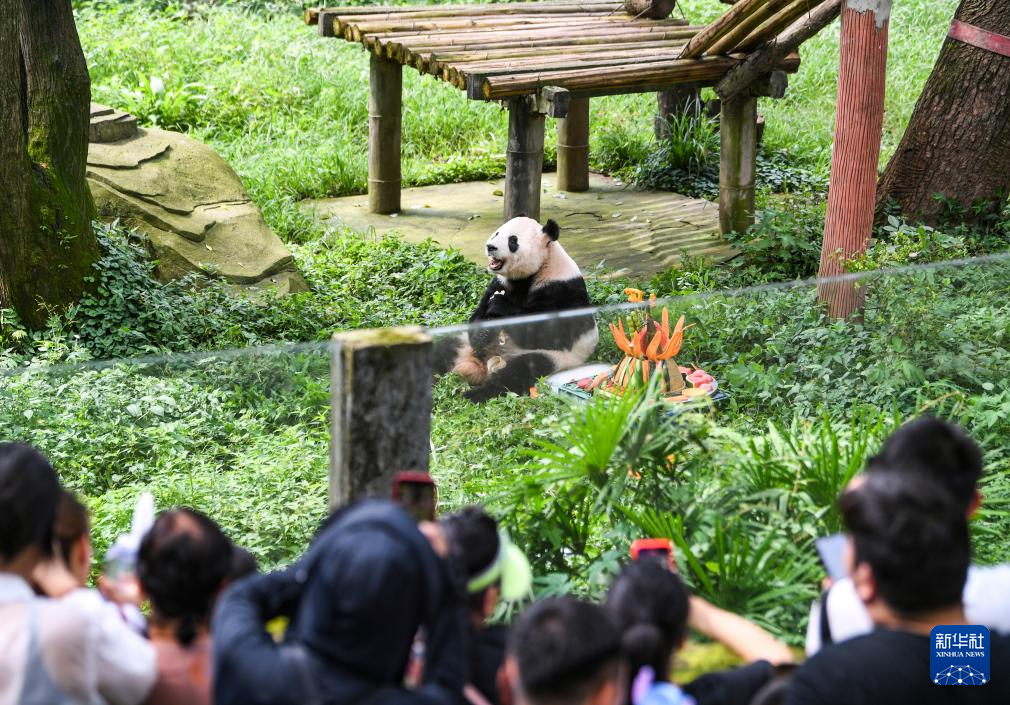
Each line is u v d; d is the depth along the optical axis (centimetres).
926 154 1502
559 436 688
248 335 1336
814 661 356
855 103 1152
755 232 1634
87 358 1188
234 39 2481
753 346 842
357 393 550
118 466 780
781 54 1580
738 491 640
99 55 2311
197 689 395
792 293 865
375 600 333
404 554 341
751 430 768
